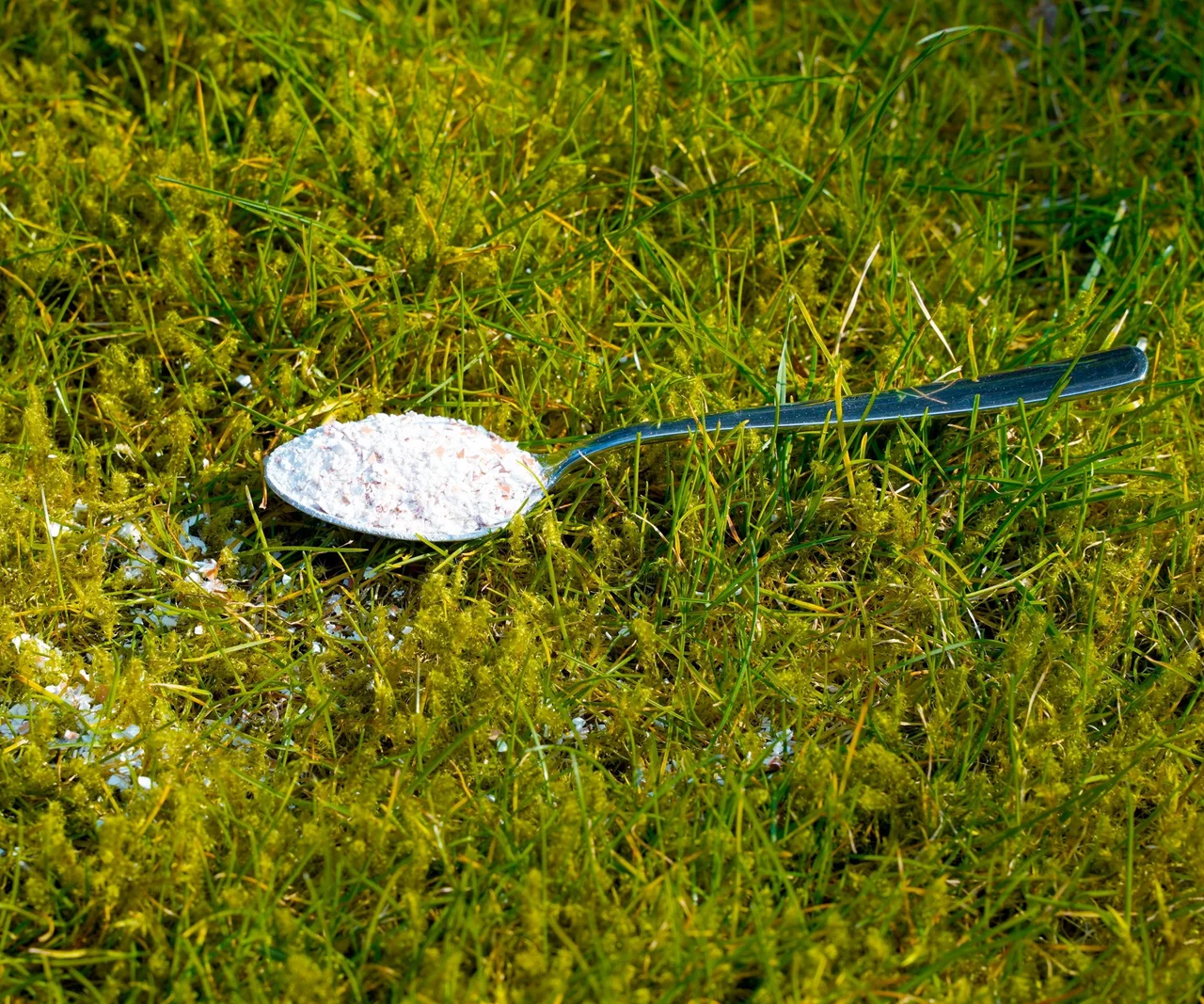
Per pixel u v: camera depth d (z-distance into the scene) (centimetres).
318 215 87
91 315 86
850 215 88
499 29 93
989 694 80
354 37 91
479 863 77
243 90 90
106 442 83
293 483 82
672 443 83
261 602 82
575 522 83
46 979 76
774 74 94
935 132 91
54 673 79
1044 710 80
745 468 82
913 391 83
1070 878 77
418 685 80
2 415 83
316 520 83
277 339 85
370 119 88
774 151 89
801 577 82
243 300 86
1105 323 87
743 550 82
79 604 80
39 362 84
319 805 77
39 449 82
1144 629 82
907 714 80
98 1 91
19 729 79
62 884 77
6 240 85
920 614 81
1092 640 81
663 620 81
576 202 88
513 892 77
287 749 79
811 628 81
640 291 87
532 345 85
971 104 92
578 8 95
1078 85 95
